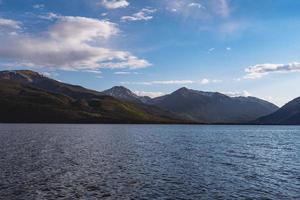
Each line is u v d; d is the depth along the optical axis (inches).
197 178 2026.3
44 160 2652.6
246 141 5556.1
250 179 2023.9
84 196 1535.4
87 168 2311.8
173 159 2898.6
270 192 1685.5
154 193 1617.9
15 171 2118.6
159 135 6855.3
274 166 2593.5
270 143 5147.6
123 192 1626.5
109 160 2741.1
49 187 1691.7
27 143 4138.8
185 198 1539.1
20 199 1454.2
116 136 6082.7
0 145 3801.7
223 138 6343.5
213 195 1606.8
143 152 3410.4
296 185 1856.5
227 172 2272.4
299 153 3612.2
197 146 4325.8
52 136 5620.1
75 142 4500.5
